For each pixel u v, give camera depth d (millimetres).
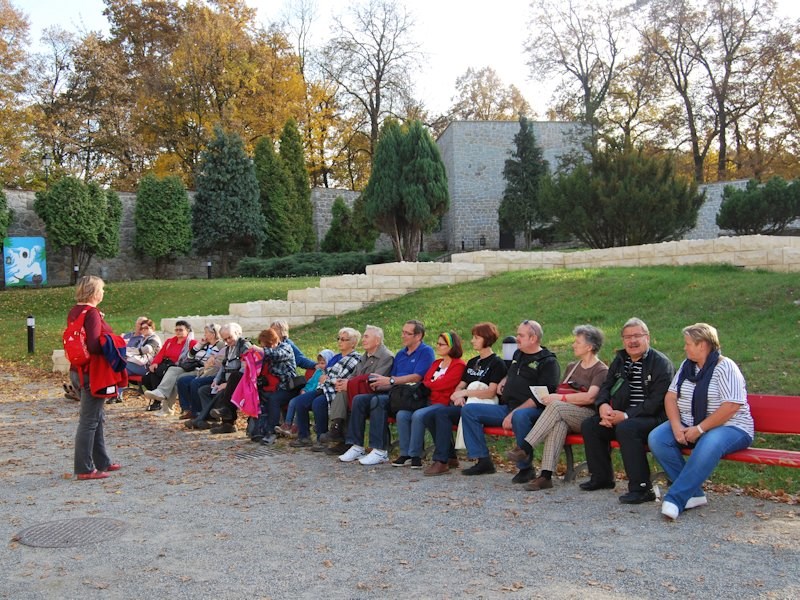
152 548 5223
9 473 7637
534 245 39594
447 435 7375
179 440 9352
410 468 7602
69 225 27547
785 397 6035
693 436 5766
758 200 29312
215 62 37219
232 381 9477
